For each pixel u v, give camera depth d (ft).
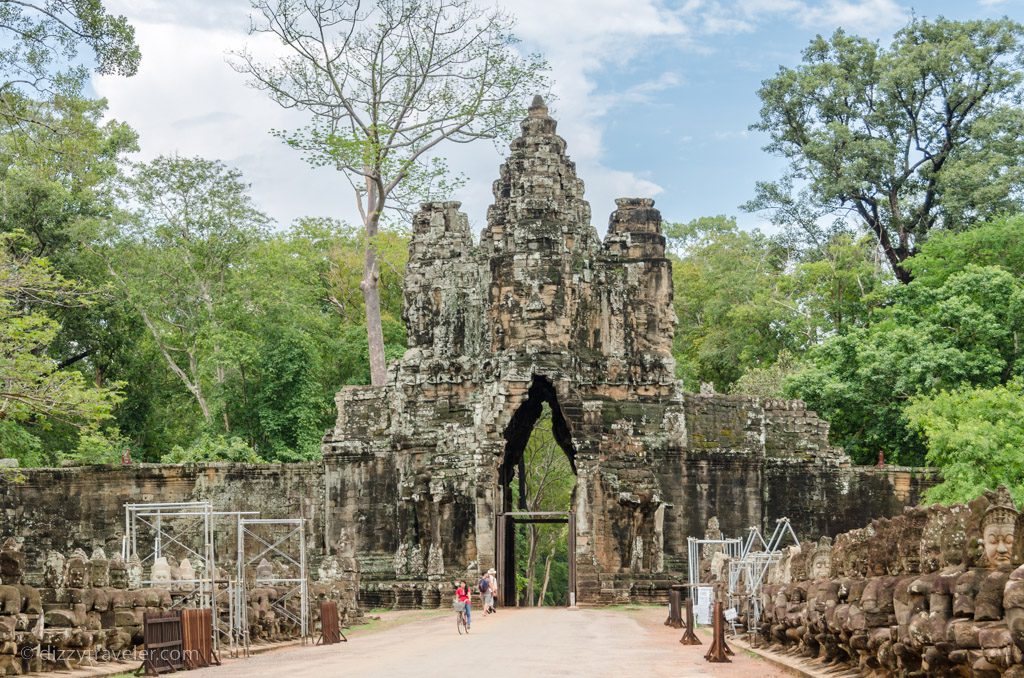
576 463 223.10
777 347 320.91
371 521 230.68
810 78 327.26
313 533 232.12
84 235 268.82
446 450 226.38
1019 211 312.71
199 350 292.40
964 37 319.27
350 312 335.06
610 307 237.04
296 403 272.92
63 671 101.60
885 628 79.77
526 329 226.79
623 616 185.68
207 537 146.61
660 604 215.72
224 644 130.21
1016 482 195.52
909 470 233.35
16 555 99.81
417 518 226.99
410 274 241.14
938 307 255.50
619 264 239.50
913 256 314.55
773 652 112.68
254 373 279.28
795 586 109.29
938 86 325.21
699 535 228.63
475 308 236.43
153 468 230.89
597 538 221.25
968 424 198.59
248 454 249.14
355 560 189.78
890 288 290.35
